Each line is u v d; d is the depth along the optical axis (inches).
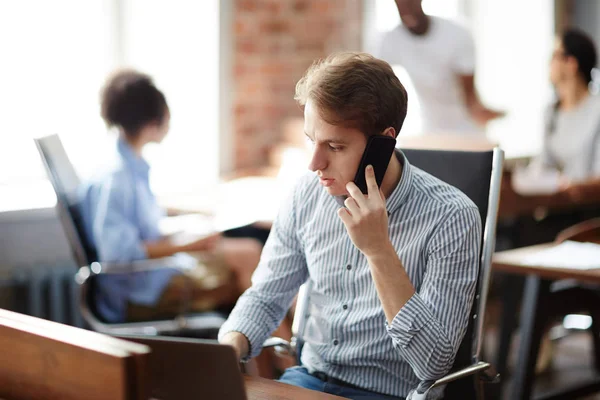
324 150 79.0
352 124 77.4
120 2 220.2
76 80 213.6
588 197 200.5
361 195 78.1
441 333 79.0
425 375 79.9
